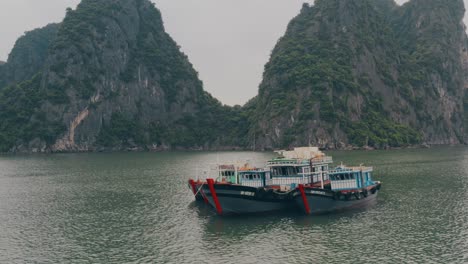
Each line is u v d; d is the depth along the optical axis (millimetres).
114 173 143000
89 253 53406
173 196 91062
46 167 173875
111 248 55094
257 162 181125
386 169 135250
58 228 65750
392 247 53125
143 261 50062
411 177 113375
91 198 90875
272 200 69250
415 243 54469
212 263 48844
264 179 74875
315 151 79062
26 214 76438
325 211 70062
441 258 49156
